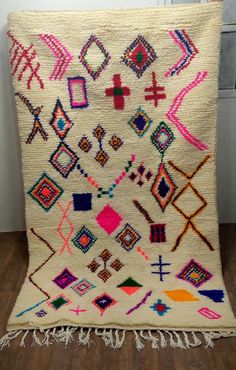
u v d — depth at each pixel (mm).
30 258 1676
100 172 1576
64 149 1553
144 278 1613
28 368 1267
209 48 1423
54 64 1456
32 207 1629
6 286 1675
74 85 1479
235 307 1507
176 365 1259
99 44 1435
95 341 1362
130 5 1657
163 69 1459
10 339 1377
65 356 1307
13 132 1895
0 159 1956
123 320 1416
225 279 1670
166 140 1529
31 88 1482
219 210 2090
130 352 1314
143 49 1438
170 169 1561
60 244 1659
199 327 1384
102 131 1531
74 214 1627
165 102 1491
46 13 1409
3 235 2092
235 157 1962
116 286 1586
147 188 1590
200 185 1575
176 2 1655
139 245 1642
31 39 1431
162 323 1401
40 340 1371
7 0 1639
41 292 1566
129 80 1472
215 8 1386
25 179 1599
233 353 1299
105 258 1656
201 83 1455
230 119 1877
